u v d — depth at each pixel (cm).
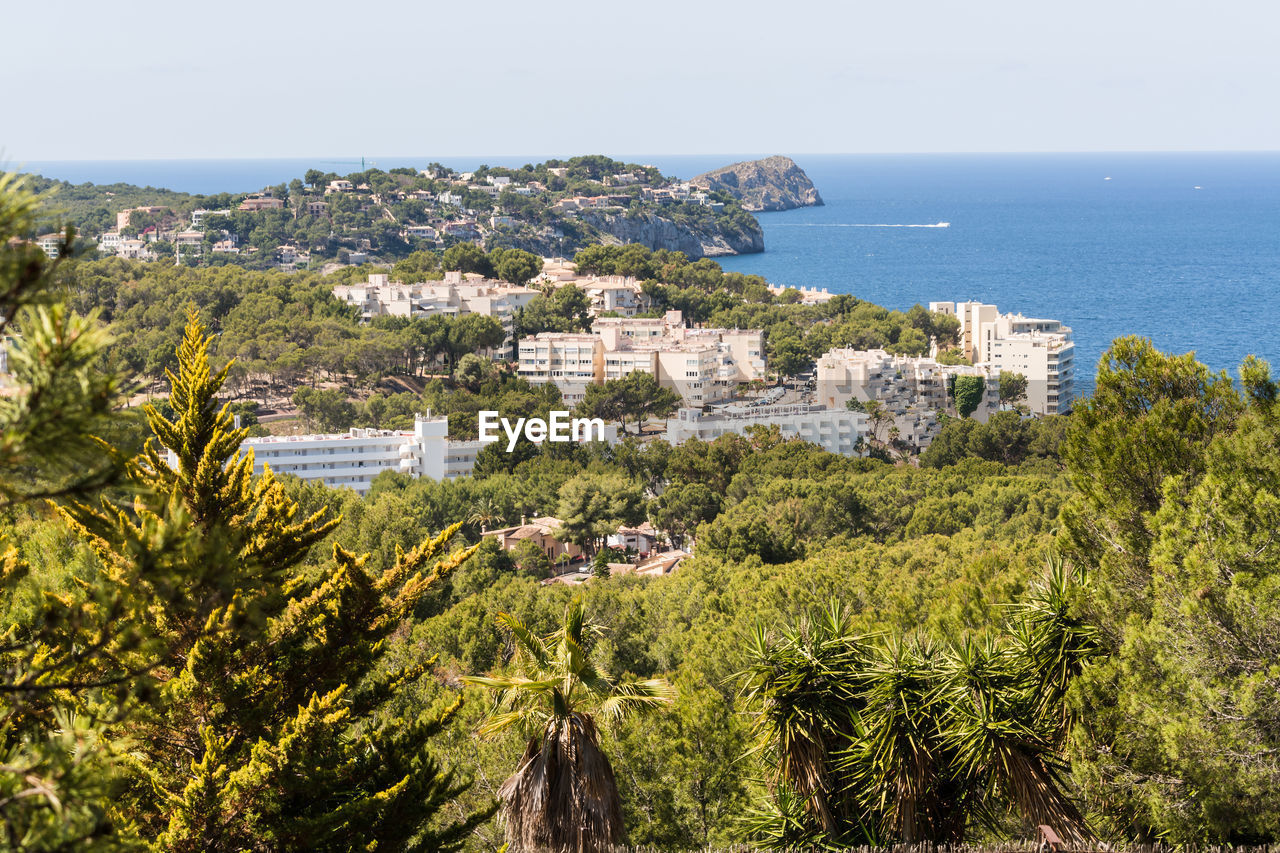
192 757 1734
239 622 1050
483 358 19500
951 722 2266
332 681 1916
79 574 2084
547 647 2008
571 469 13775
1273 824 1925
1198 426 2491
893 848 2158
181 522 859
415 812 1855
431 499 12050
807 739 2269
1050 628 2372
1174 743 1964
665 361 19338
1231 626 2011
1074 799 2291
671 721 2677
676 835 2552
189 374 1892
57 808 717
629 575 7019
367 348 18575
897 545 7200
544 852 1842
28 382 708
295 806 1861
